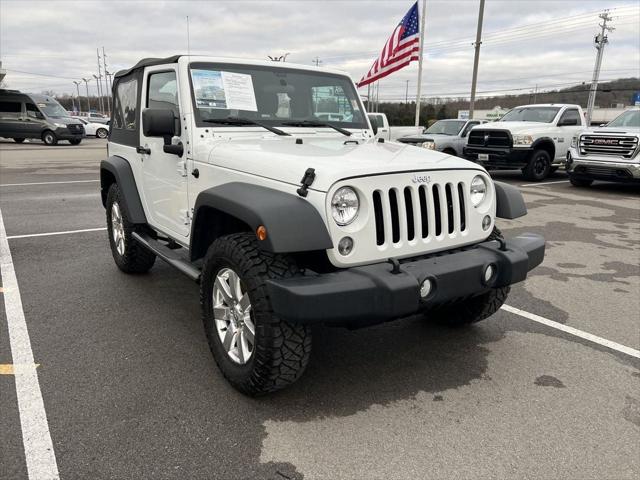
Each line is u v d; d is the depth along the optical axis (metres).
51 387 3.11
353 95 4.50
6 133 24.95
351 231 2.71
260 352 2.77
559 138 13.64
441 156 3.36
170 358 3.51
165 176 4.07
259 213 2.60
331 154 3.14
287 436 2.69
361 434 2.72
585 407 3.00
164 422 2.79
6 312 4.26
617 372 3.42
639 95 48.56
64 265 5.58
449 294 2.89
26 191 10.80
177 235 4.00
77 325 4.02
